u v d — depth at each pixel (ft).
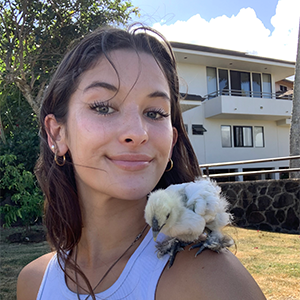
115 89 1.22
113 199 1.34
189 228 1.25
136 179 1.20
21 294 1.54
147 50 1.35
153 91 1.26
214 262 1.10
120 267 1.28
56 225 1.54
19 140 6.13
